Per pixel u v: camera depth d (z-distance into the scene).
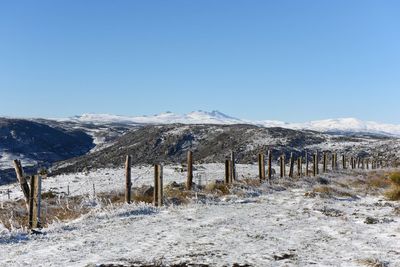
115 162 127.19
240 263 10.46
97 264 10.46
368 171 51.44
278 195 26.53
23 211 20.62
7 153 192.88
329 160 84.50
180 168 55.28
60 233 14.54
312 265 10.28
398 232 14.49
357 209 20.73
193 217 17.41
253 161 90.56
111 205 19.36
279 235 13.91
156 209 19.50
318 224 16.06
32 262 10.77
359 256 11.19
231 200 23.28
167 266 10.23
